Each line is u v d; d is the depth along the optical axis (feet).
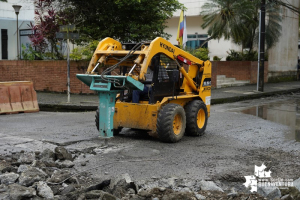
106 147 26.66
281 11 88.17
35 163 20.38
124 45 29.12
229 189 18.83
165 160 23.52
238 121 39.99
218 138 30.81
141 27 59.11
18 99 44.21
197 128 30.96
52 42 65.92
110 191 17.67
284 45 100.68
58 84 61.82
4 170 19.66
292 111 48.96
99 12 60.80
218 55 94.99
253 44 89.10
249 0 83.66
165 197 16.40
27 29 93.56
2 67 66.39
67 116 41.70
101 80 26.09
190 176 20.33
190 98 31.94
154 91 28.55
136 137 30.37
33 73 64.03
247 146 28.02
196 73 32.91
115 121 29.43
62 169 21.02
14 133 30.96
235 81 84.94
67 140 28.25
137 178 19.83
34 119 39.14
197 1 93.81
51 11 61.41
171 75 30.04
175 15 97.09
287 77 102.47
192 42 98.68
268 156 25.03
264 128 35.91
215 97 59.93
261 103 58.49
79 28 60.13
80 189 17.22
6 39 93.66
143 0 57.11
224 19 80.23
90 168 21.49
